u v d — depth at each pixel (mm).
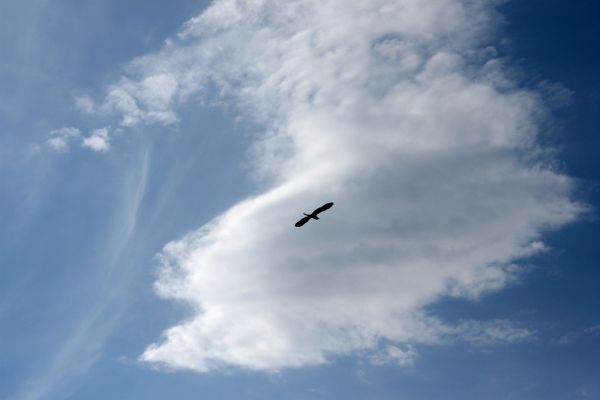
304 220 161375
